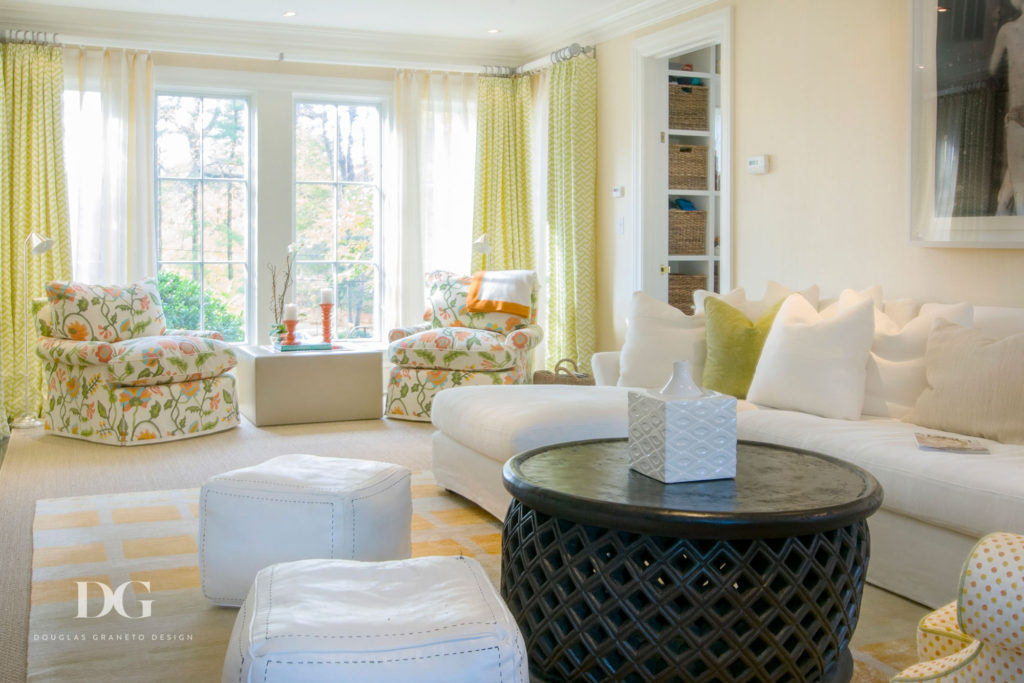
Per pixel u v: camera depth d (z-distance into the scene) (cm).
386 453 496
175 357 520
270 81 678
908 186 398
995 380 297
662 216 606
